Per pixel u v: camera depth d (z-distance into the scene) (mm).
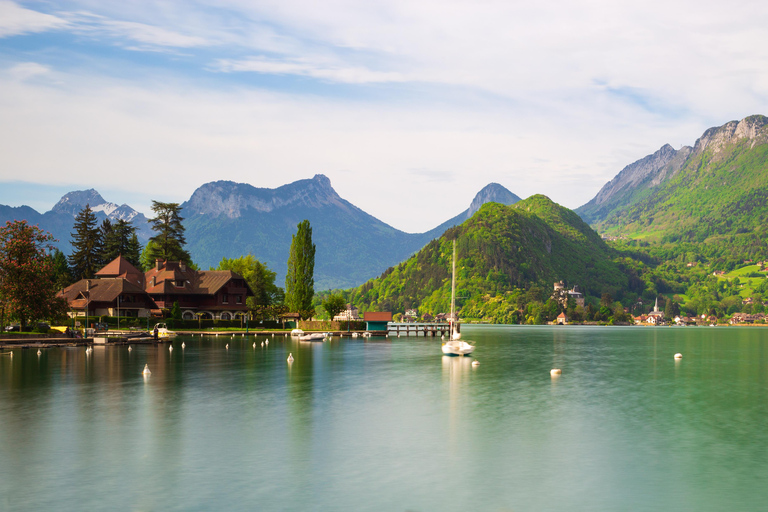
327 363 91062
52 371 76125
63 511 28266
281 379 70750
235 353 104812
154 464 35250
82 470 34094
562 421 48188
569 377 78375
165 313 166875
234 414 49344
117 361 88625
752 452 39219
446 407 53750
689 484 32750
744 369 92875
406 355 108438
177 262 179000
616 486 32344
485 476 33656
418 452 38281
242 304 180125
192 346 119562
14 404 53219
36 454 37125
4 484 31859
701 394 64188
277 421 46812
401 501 29812
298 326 177000
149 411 50312
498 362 101125
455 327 180125
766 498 30688
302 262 182250
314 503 29422
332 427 44969
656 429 45812
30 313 112188
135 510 28422
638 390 66750
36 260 114312
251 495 30406
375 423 46500
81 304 153625
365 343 144750
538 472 34500
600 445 40656
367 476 33469
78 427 44156
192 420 46906
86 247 189875
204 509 28578
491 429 44938
